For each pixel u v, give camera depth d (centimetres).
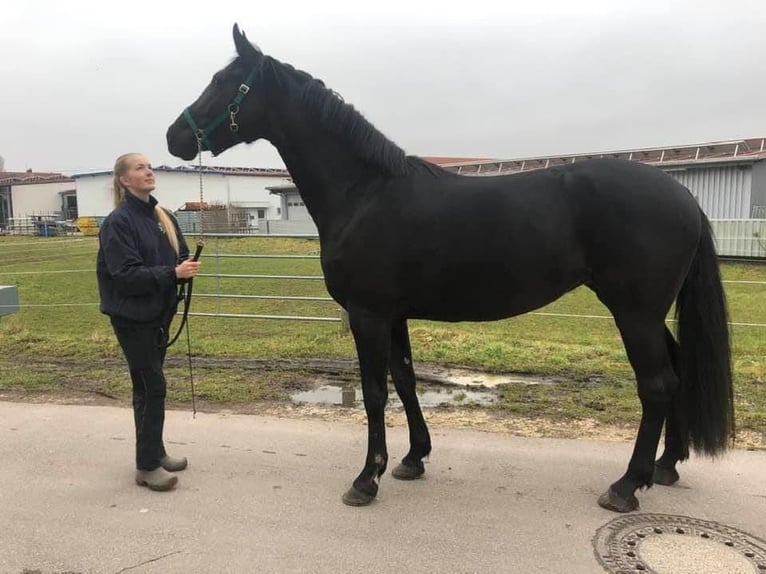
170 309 312
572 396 448
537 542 253
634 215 261
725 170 1927
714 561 237
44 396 462
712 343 280
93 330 774
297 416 416
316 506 287
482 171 2372
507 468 328
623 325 274
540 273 272
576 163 283
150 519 275
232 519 275
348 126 284
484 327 789
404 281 281
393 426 396
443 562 238
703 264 280
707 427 285
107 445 365
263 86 296
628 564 235
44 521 273
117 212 295
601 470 324
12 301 480
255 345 632
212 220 3134
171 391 470
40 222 4056
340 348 607
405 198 279
